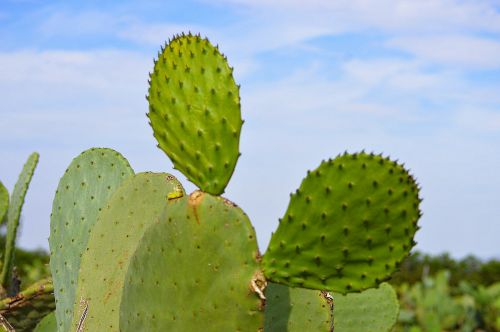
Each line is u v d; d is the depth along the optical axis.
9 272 4.40
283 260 2.57
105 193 3.75
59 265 3.84
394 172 2.49
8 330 3.71
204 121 2.80
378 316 4.38
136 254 2.92
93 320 3.33
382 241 2.51
